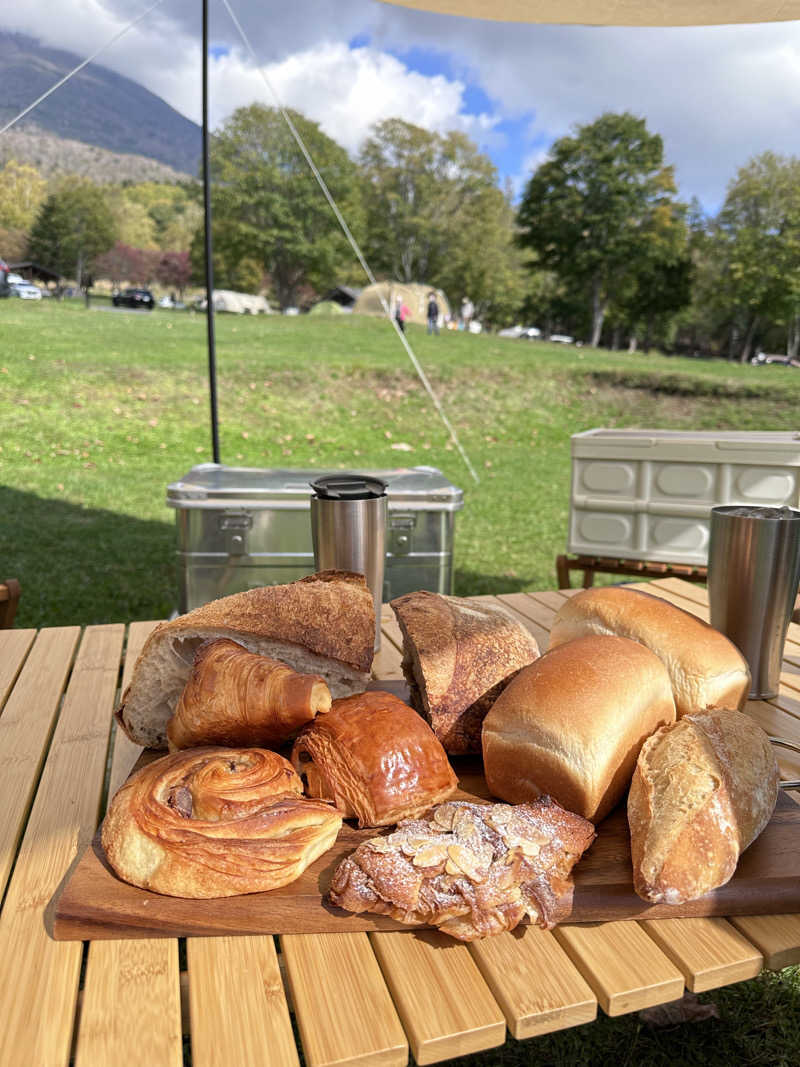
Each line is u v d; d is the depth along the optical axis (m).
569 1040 1.29
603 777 0.82
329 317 14.55
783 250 20.52
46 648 1.56
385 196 32.56
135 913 0.70
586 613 1.09
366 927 0.71
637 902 0.72
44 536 4.92
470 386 11.30
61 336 8.68
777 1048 1.28
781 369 14.75
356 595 1.08
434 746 0.84
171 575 4.28
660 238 27.05
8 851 0.85
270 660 0.91
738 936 0.71
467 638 1.03
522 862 0.70
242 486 2.45
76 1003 0.65
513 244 30.11
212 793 0.75
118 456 6.98
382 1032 0.60
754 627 1.23
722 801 0.74
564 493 6.88
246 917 0.70
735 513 1.24
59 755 1.09
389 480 2.61
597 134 27.41
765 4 1.45
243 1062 0.57
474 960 0.68
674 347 27.91
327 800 0.82
